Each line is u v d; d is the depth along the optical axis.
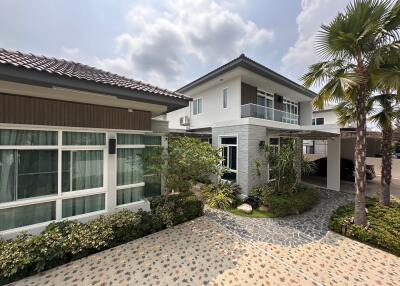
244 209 7.85
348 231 5.81
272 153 9.33
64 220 5.27
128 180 6.72
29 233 4.78
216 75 11.94
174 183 6.38
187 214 6.90
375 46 5.63
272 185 9.09
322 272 4.20
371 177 13.73
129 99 5.62
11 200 4.79
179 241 5.41
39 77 4.08
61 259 4.32
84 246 4.53
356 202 5.93
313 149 22.55
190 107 16.34
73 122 5.59
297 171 10.32
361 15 5.24
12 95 4.77
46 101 5.20
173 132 14.48
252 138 9.52
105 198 6.13
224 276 4.02
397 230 5.45
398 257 4.78
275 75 11.95
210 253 4.85
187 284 3.79
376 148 22.50
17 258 3.83
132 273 4.08
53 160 5.33
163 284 3.79
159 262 4.45
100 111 6.07
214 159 6.62
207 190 9.53
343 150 14.95
